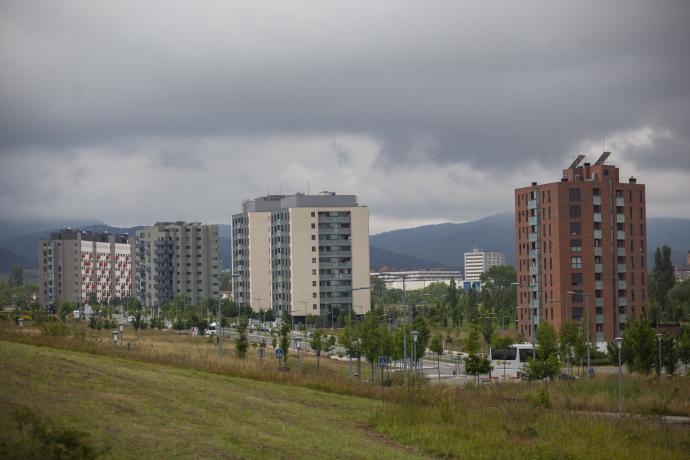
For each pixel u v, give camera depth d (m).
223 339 176.38
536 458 45.22
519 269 190.12
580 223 179.25
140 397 46.44
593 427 55.19
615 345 118.25
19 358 52.66
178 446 36.16
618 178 183.88
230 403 50.56
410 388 63.75
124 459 32.59
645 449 49.47
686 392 85.69
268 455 37.78
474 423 53.38
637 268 184.25
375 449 43.84
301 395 60.88
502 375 118.81
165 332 199.50
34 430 29.36
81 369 52.53
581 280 178.50
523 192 188.62
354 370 117.38
